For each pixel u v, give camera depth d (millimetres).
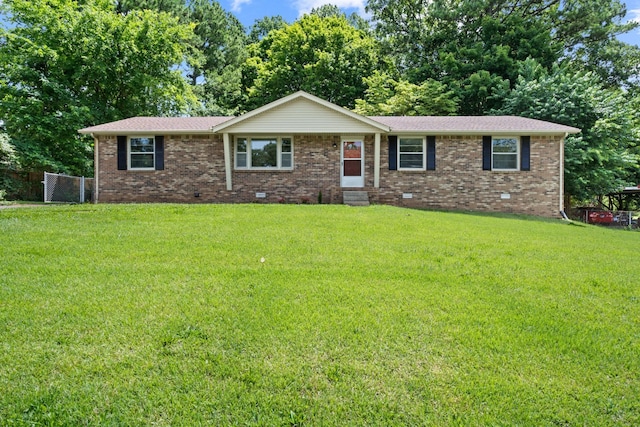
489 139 14125
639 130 17453
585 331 3193
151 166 14523
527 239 7531
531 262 5488
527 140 14039
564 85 18172
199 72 34375
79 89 19875
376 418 2117
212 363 2598
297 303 3641
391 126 14539
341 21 30094
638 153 19141
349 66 26812
